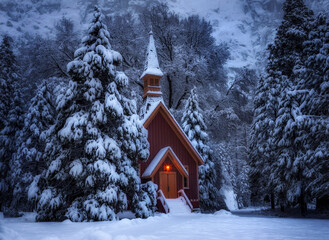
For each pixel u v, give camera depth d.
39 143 28.70
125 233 10.52
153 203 20.20
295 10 34.78
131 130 17.86
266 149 29.25
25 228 12.16
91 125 16.95
